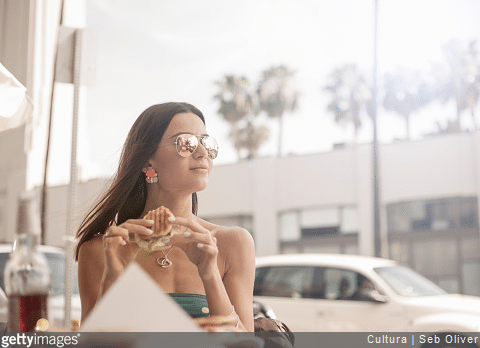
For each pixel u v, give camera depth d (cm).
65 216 243
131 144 150
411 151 2833
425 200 2809
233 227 156
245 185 3164
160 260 142
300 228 3050
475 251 2702
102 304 79
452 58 3972
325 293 780
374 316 746
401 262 2827
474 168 2717
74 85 325
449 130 3969
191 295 141
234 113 4084
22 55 908
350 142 3628
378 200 2411
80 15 2427
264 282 818
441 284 2745
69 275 281
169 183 147
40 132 2555
